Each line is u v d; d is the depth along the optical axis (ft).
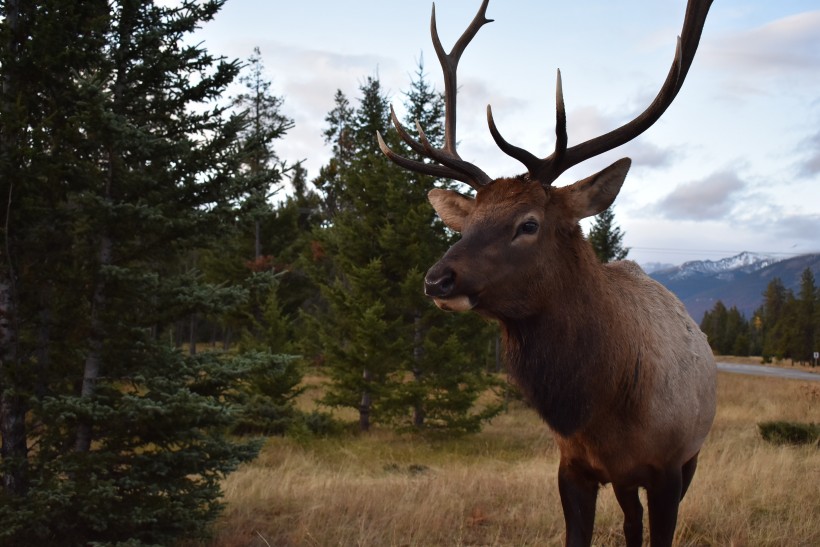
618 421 11.19
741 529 16.43
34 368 15.56
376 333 42.52
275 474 25.79
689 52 11.35
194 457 15.87
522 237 10.46
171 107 16.63
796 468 22.68
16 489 15.11
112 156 15.47
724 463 23.65
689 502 17.83
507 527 18.03
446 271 10.02
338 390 46.91
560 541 16.60
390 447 41.47
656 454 11.61
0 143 14.74
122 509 15.29
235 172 16.65
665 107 11.02
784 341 208.23
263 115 83.10
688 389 12.09
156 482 15.65
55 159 14.70
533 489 21.01
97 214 15.17
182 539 16.71
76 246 16.10
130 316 16.29
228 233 16.94
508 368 11.23
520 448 42.52
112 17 15.48
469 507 19.58
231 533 17.63
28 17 15.30
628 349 11.12
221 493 16.72
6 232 14.35
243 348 49.49
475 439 45.16
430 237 45.34
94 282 15.69
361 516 18.62
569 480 12.12
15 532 14.73
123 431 15.89
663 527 11.90
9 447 15.33
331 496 20.66
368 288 44.37
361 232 46.01
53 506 14.70
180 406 14.85
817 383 94.58
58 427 15.55
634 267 13.79
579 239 11.13
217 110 16.83
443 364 44.04
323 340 45.70
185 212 15.92
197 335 76.95
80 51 14.80
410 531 17.37
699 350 13.01
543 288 10.59
